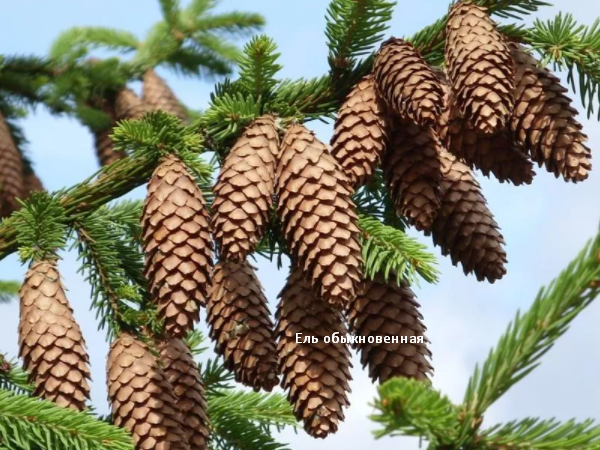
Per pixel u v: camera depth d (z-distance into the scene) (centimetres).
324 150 441
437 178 457
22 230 491
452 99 460
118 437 433
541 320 284
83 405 457
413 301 454
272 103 484
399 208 462
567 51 478
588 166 443
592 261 281
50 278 475
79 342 464
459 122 456
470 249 467
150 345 479
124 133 466
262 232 437
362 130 456
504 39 473
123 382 459
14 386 514
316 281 420
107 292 506
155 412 455
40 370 455
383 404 263
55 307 466
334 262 418
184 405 484
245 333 459
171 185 446
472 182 476
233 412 594
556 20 477
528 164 456
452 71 452
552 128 445
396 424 265
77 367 459
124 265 551
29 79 874
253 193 434
